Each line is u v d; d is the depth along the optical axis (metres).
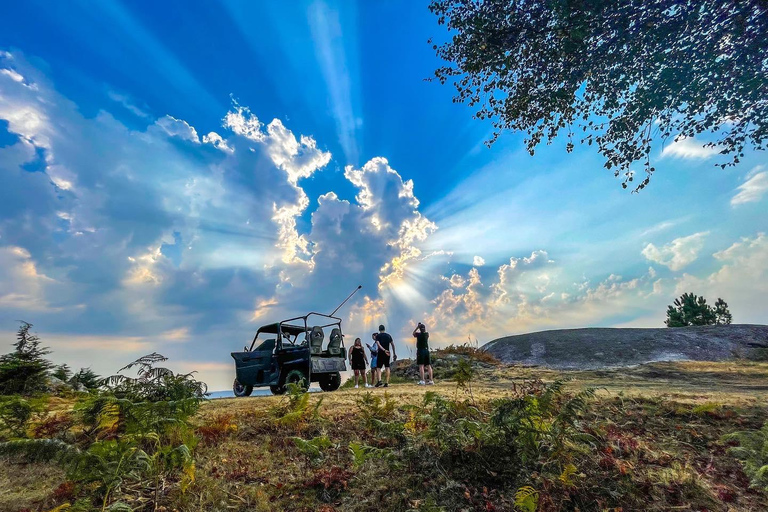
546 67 10.09
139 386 4.79
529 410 4.50
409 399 6.84
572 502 3.81
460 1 10.59
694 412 5.50
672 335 17.58
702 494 3.88
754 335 17.20
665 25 8.21
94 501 3.57
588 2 8.12
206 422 5.29
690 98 8.86
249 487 3.96
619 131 10.12
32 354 9.41
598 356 15.87
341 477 4.14
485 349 20.23
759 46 8.05
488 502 3.81
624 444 4.65
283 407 5.91
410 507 3.71
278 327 11.55
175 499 3.67
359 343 12.94
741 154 9.62
